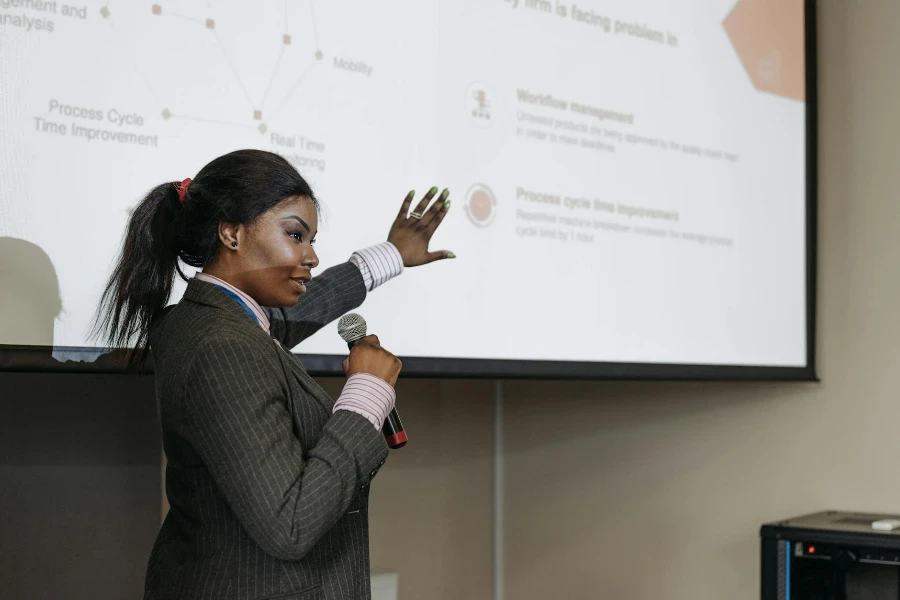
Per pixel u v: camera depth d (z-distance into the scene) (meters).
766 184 2.57
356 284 1.56
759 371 2.47
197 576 1.02
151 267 1.12
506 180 2.07
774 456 2.59
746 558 2.61
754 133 2.56
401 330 1.87
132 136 1.53
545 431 3.06
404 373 1.85
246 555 1.02
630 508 2.84
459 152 1.98
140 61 1.54
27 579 1.66
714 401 2.70
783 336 2.57
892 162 2.47
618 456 2.88
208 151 1.62
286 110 1.72
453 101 1.98
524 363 2.06
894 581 1.87
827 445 2.50
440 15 1.97
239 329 1.03
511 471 3.10
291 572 1.03
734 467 2.65
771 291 2.56
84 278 1.47
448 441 2.96
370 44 1.85
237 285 1.11
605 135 2.26
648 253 2.33
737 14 2.55
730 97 2.52
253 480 0.93
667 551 2.76
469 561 3.01
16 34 1.41
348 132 1.80
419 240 1.82
